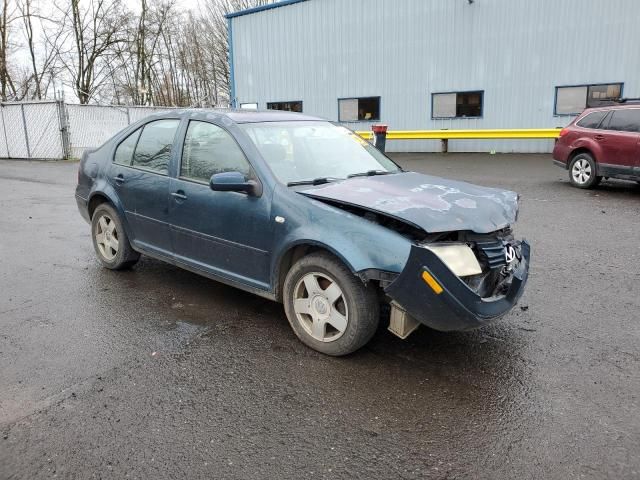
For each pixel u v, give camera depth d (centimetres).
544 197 989
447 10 1931
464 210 337
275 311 439
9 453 257
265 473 244
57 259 591
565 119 1811
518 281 339
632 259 583
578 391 314
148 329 402
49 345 374
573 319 421
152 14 3872
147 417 287
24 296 472
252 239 388
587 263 570
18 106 2011
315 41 2227
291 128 447
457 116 1994
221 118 431
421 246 308
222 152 420
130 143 513
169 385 321
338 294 346
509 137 1848
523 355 361
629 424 281
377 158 475
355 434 274
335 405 300
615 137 1008
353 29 2131
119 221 514
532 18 1795
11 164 1816
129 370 339
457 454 258
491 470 246
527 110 1864
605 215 817
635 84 1684
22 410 293
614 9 1672
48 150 1998
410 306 317
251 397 308
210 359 354
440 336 391
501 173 1370
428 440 269
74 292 483
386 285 320
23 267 561
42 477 240
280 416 289
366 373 337
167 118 479
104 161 536
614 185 1132
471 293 305
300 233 353
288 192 371
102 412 292
